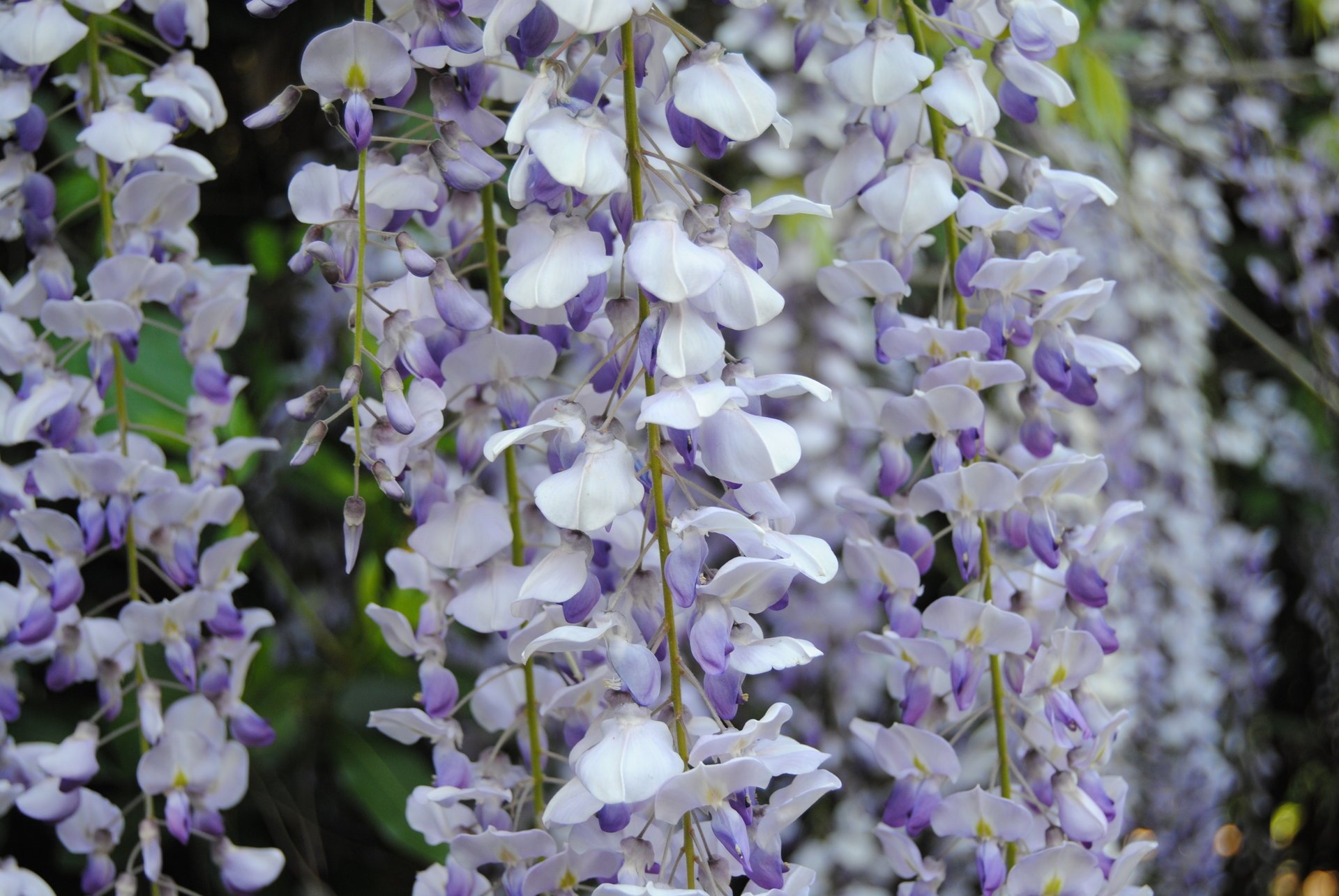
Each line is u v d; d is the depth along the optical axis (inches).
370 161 29.8
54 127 38.9
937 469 30.3
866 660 39.3
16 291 31.7
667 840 28.5
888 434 30.8
